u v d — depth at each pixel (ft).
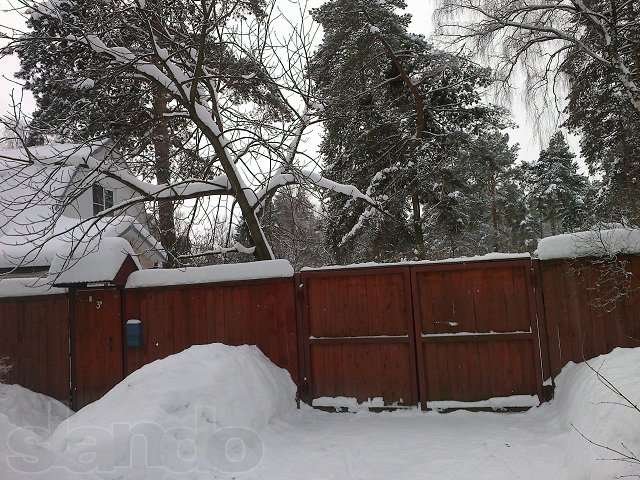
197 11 30.07
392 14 49.70
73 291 24.20
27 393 23.41
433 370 20.93
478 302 20.77
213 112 29.37
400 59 46.34
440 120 49.98
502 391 20.30
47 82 32.35
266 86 31.71
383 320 21.49
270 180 28.53
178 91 28.02
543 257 20.31
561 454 14.48
